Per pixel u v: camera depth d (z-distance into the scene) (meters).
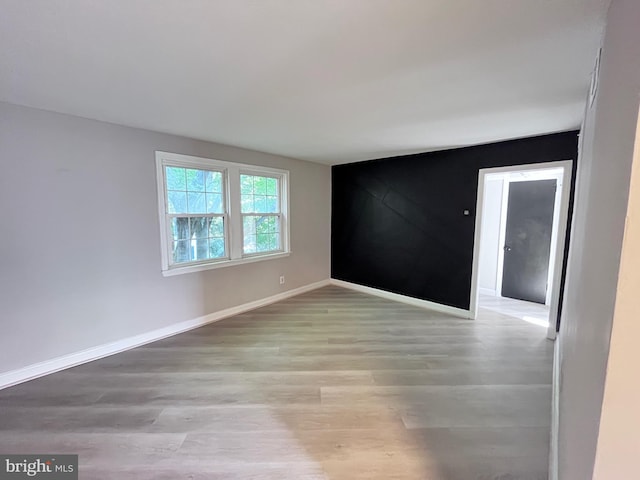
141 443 1.74
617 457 0.54
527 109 2.38
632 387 0.51
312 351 2.91
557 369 2.42
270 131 3.08
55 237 2.53
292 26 1.31
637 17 0.55
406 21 1.27
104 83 1.92
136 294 3.06
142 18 1.25
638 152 0.47
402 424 1.90
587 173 1.51
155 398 2.17
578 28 1.30
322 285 5.48
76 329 2.68
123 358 2.78
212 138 3.40
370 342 3.12
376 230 4.86
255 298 4.29
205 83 1.92
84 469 1.57
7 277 2.32
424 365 2.65
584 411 0.76
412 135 3.23
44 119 2.42
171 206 3.34
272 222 4.54
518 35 1.37
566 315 2.34
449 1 1.14
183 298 3.45
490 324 3.65
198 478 1.52
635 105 0.49
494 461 1.62
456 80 1.86
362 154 4.35
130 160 2.94
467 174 3.80
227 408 2.06
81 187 2.65
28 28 1.32
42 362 2.50
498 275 5.01
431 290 4.24
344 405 2.09
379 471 1.56
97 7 1.17
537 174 4.47
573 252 2.20
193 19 1.26
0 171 2.25
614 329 0.52
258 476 1.53
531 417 1.97
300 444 1.74
